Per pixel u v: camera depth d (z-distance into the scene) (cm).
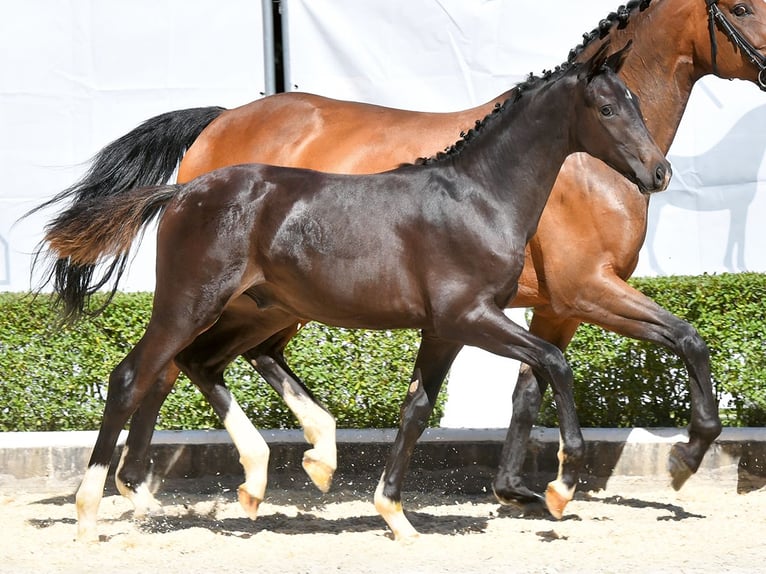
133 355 775
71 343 1024
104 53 1175
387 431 984
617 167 729
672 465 827
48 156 1176
